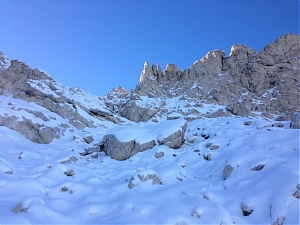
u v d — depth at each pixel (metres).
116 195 10.86
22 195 9.73
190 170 15.34
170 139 19.36
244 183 11.02
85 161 17.72
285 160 11.34
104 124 27.31
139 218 8.30
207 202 9.19
